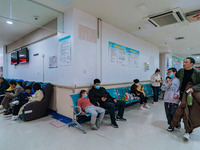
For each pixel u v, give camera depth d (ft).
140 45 18.99
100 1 9.40
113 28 14.12
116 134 8.26
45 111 11.60
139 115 12.21
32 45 16.25
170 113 8.83
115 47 14.40
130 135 8.14
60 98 11.44
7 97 11.91
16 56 18.90
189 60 8.02
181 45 23.04
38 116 11.03
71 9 10.36
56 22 11.84
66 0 9.16
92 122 8.76
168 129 8.82
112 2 9.53
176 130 9.00
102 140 7.48
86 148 6.66
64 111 10.94
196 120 7.40
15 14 10.16
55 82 12.39
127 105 15.90
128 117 11.62
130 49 16.79
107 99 10.62
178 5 9.93
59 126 9.44
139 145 6.99
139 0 9.27
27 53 16.98
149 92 17.67
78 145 6.93
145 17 11.97
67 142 7.23
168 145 7.05
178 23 13.00
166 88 9.21
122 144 7.07
